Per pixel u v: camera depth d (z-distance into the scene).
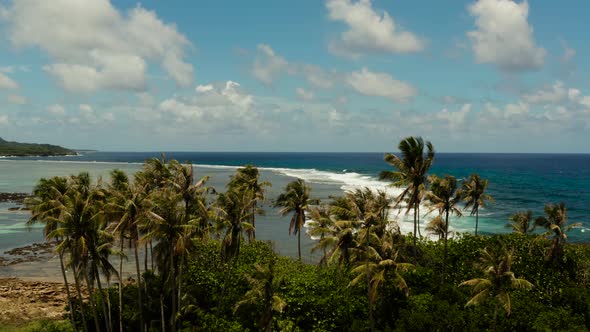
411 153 41.62
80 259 32.03
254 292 31.98
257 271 32.44
